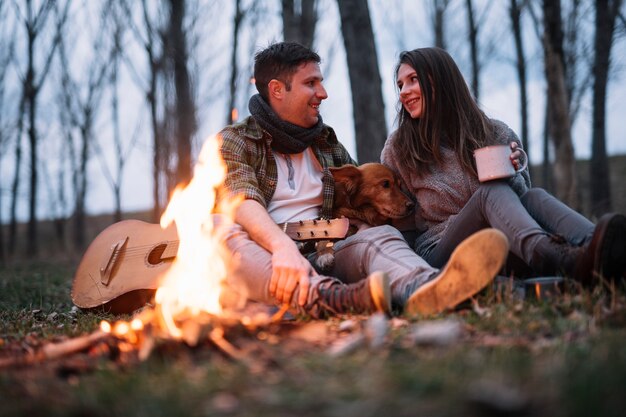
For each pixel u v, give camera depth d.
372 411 1.62
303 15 11.94
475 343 2.24
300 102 3.75
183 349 2.22
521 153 3.51
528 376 1.78
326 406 1.68
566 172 8.87
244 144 3.70
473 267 2.73
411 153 3.73
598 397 1.58
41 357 2.29
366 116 6.98
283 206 3.78
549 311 2.65
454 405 1.62
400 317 2.82
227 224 3.38
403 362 2.03
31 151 15.84
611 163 23.52
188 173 11.86
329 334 2.52
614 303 2.63
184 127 11.90
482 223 3.31
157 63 14.12
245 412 1.67
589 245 2.78
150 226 4.31
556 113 8.90
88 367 2.16
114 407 1.72
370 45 7.02
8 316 3.98
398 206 3.87
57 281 7.66
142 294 4.15
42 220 30.06
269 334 2.46
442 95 3.61
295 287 3.03
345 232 3.54
